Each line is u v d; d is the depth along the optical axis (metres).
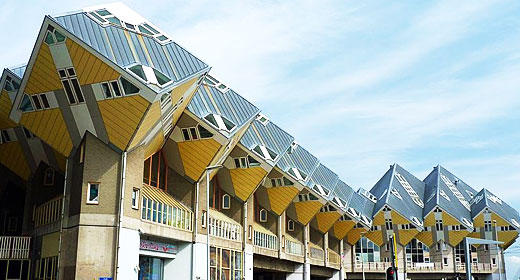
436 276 92.50
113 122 31.36
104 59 29.84
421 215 98.44
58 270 31.28
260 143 51.53
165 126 36.72
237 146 49.16
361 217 86.88
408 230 92.19
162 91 30.48
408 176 111.94
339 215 75.00
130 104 30.58
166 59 33.88
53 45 30.09
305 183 59.28
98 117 31.50
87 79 30.77
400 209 93.19
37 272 35.88
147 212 34.97
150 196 35.97
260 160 49.44
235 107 45.44
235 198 51.34
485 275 94.12
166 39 36.19
